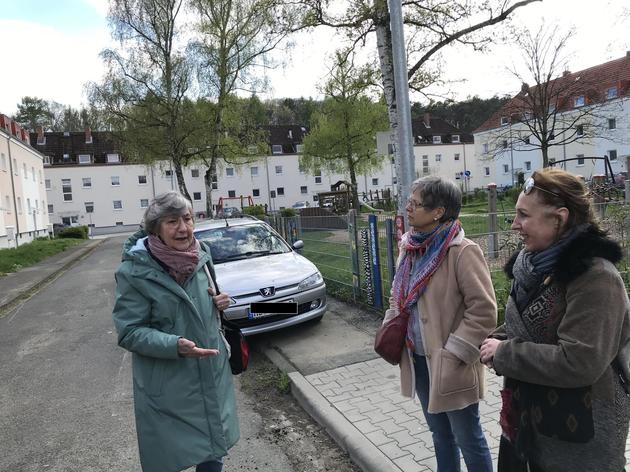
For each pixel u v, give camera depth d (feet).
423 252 7.89
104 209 189.26
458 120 261.44
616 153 139.23
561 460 5.53
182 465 7.76
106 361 20.40
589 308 5.16
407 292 8.06
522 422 5.89
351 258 25.30
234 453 12.12
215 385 8.17
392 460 10.53
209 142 85.87
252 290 19.81
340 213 78.84
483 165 200.75
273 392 15.89
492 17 33.09
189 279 8.27
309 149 120.67
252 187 202.39
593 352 5.08
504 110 101.86
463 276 7.43
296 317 20.43
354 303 25.07
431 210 7.61
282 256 23.62
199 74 80.74
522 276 5.90
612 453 5.34
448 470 8.48
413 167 20.38
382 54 31.50
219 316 8.92
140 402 7.96
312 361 17.53
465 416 7.76
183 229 8.08
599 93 109.91
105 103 80.64
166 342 7.54
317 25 35.42
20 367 20.35
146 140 82.43
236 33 79.46
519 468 6.34
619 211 19.07
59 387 17.72
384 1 29.81
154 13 78.23
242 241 24.99
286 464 11.47
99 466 11.98
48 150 192.54
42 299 36.45
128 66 80.53
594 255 5.25
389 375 15.58
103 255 72.59
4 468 12.14
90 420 14.69
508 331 6.13
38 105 249.14
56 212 185.68
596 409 5.37
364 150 114.32
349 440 11.61
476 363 7.70
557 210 5.51
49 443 13.35
